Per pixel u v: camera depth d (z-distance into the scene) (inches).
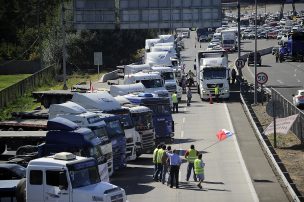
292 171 3221.0
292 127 4200.3
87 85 6373.0
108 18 6766.7
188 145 3917.3
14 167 2687.0
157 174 3031.5
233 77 7175.2
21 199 2378.2
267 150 3528.5
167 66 6348.4
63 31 6412.4
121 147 3216.0
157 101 3887.8
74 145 2728.8
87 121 2997.0
